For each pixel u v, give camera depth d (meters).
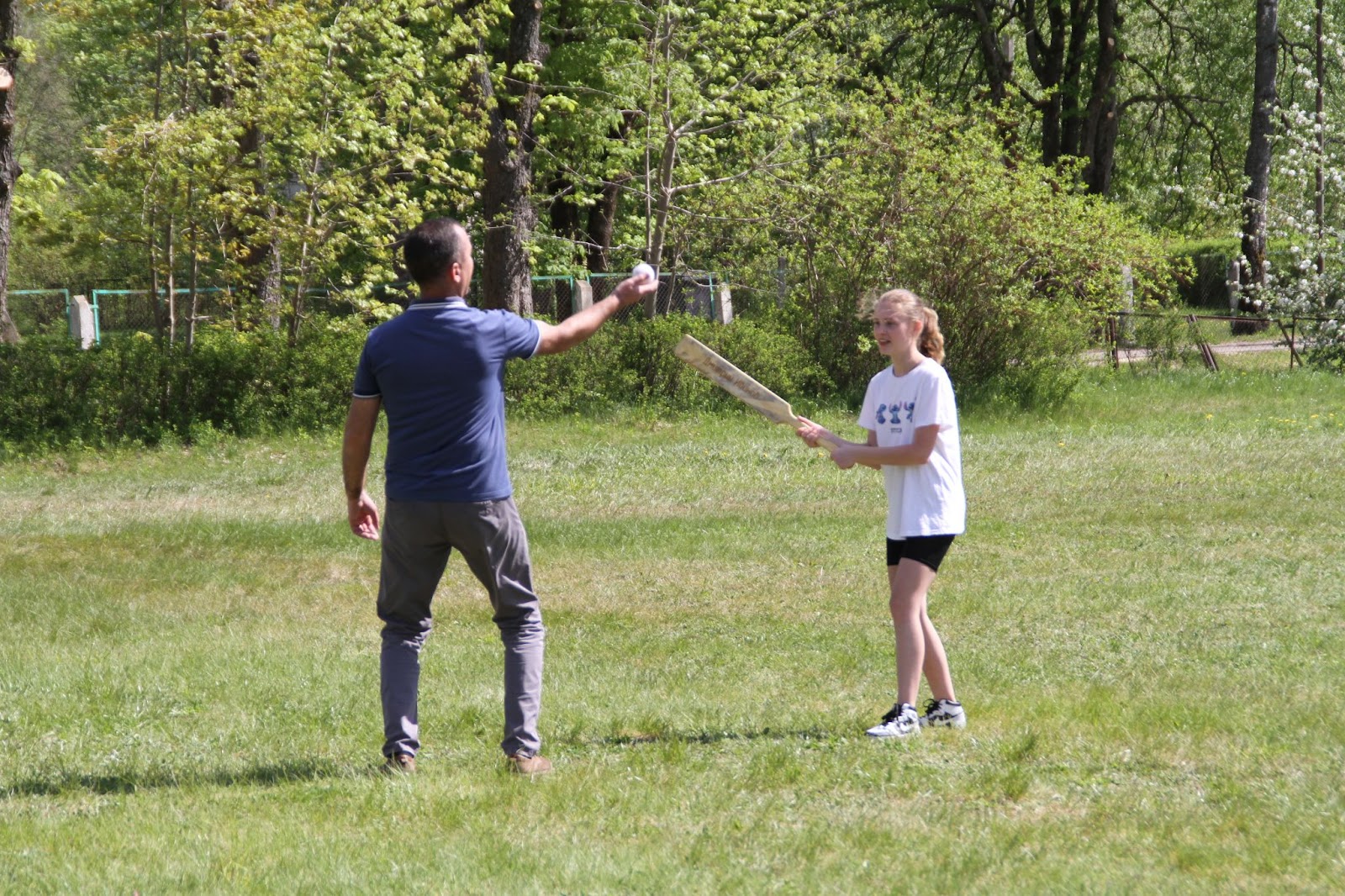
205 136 23.16
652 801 5.79
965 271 27.31
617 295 6.53
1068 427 23.84
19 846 5.30
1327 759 6.42
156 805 5.87
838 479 18.14
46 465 21.31
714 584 12.22
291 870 4.94
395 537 6.18
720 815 5.59
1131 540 13.68
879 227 27.95
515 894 4.64
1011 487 17.17
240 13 23.50
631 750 6.72
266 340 24.53
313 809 5.75
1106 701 7.75
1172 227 51.12
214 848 5.21
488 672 9.02
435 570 6.30
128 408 23.44
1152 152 50.38
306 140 23.56
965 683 8.45
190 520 15.81
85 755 6.91
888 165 28.48
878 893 4.67
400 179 28.50
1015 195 27.31
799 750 6.66
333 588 12.52
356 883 4.77
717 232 31.27
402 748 6.37
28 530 15.46
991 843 5.18
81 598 11.97
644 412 25.27
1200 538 13.74
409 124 26.08
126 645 10.19
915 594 7.00
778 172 29.36
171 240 24.61
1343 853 5.05
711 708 7.84
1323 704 7.62
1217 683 8.25
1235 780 6.05
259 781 6.37
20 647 10.05
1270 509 15.14
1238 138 46.88
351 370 24.25
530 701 6.34
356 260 29.39
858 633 10.22
